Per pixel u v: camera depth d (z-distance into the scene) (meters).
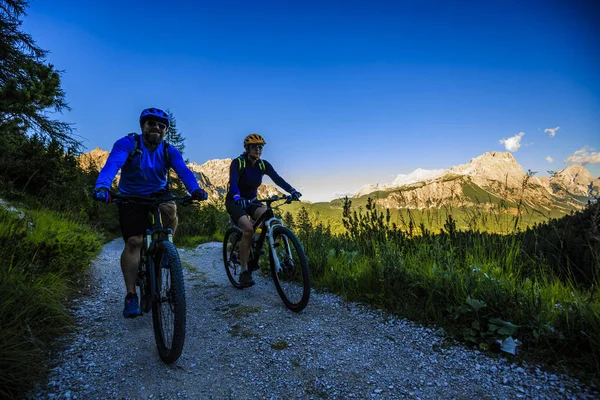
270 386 2.16
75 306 3.73
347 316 3.34
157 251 2.77
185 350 2.69
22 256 3.84
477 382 2.13
